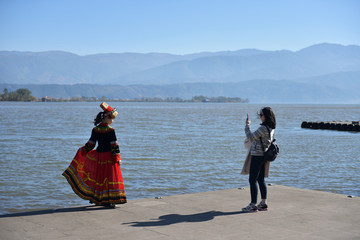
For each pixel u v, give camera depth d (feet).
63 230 20.59
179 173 59.98
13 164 67.67
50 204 41.52
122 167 65.21
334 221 22.53
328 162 71.61
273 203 26.78
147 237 19.53
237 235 19.93
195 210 24.90
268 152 24.09
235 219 22.88
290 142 112.06
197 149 91.04
